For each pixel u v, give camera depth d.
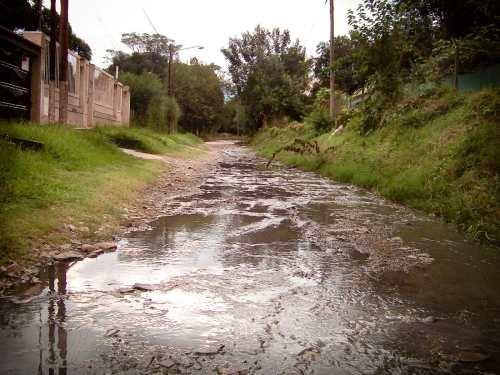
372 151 14.88
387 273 4.57
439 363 2.80
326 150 18.67
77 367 2.64
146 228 6.46
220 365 2.71
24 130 9.41
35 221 5.25
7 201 5.60
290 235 6.20
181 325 3.25
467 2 13.71
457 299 3.88
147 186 10.33
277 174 16.06
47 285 3.99
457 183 8.51
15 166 6.79
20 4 25.77
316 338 3.09
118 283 4.11
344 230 6.55
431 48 16.58
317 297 3.85
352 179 12.96
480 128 9.74
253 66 51.34
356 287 4.13
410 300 3.84
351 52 17.70
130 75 35.81
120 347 2.90
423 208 8.34
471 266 4.86
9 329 3.11
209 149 35.53
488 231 6.14
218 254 5.16
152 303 3.65
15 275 4.12
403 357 2.86
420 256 5.22
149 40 56.56
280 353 2.87
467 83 15.36
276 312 3.52
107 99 26.77
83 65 21.27
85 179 8.23
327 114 25.80
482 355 2.90
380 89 16.50
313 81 44.38
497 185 7.51
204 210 8.10
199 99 62.53
